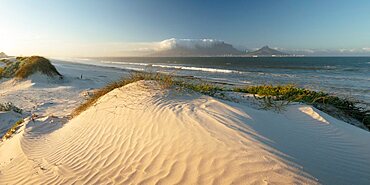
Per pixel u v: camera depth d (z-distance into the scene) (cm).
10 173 477
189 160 326
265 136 362
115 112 575
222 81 2473
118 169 373
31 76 1969
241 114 452
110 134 494
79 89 1675
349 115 635
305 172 274
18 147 584
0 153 622
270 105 591
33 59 2167
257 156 300
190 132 392
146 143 409
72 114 885
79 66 4941
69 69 3828
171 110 496
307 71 3744
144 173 339
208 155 321
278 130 405
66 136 597
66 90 1627
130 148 415
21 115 995
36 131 695
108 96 721
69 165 438
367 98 1536
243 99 659
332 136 414
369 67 4506
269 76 2992
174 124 433
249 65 5688
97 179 368
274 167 278
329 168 299
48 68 2091
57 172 424
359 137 420
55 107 1158
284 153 311
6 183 441
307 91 748
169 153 358
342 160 327
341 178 284
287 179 259
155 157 363
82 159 445
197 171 301
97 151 453
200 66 5231
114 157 411
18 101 1298
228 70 3950
